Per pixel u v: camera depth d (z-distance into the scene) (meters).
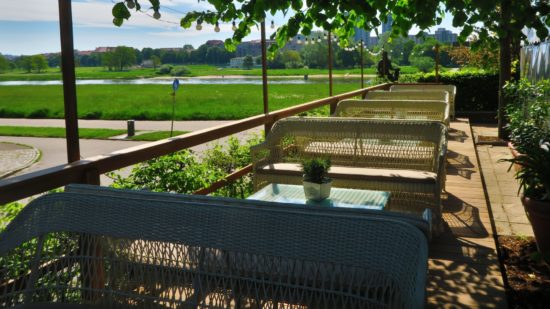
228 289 1.50
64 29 2.43
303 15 3.45
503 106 8.56
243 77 82.12
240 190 4.71
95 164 2.29
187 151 4.57
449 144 7.22
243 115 26.28
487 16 3.26
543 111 5.82
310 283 1.56
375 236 1.32
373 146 4.29
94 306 1.57
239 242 1.44
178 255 1.54
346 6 3.14
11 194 1.83
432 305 2.41
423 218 1.37
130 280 1.60
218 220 1.48
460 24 3.06
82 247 1.66
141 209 1.57
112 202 1.60
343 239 1.34
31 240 1.66
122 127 20.94
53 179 2.05
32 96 37.72
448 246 3.22
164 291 1.55
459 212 3.96
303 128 4.23
